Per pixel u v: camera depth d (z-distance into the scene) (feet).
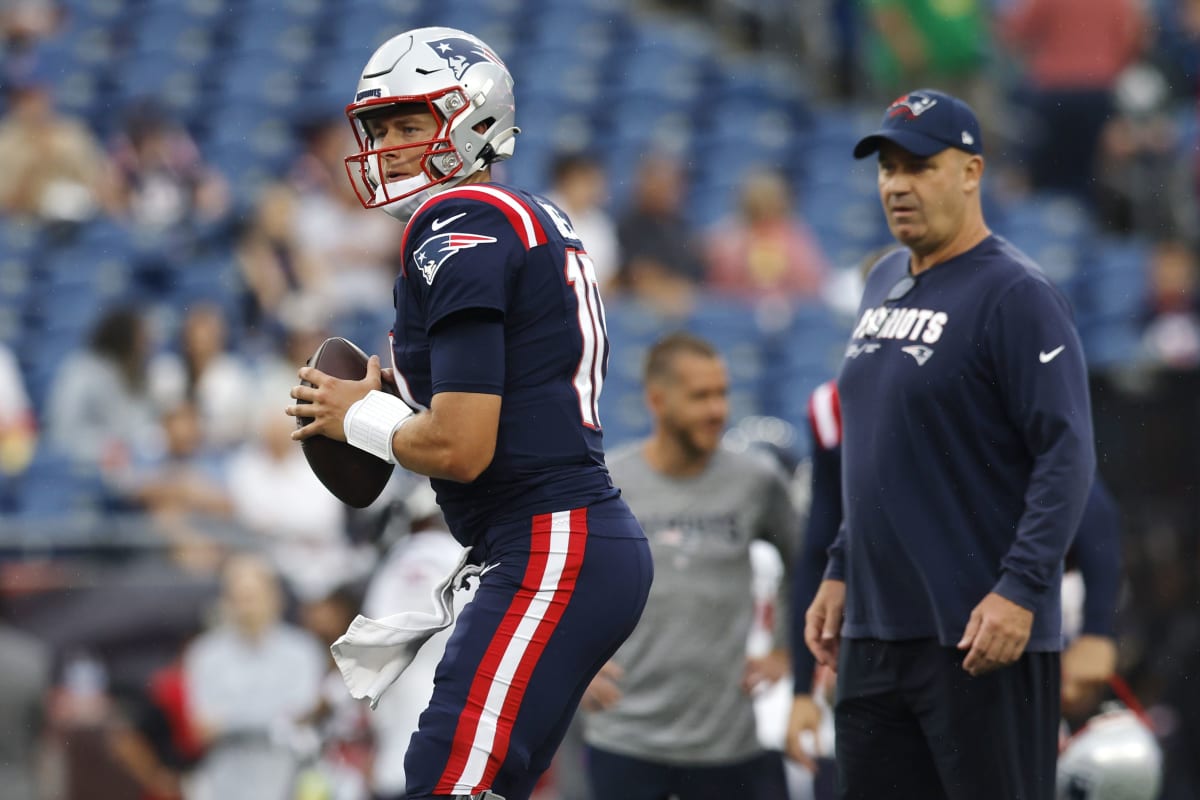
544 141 156.35
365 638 41.60
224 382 115.34
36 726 82.12
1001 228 150.00
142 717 85.05
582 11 175.01
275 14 177.88
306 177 147.13
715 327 129.18
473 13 174.40
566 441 41.09
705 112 164.86
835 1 173.58
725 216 150.51
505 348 40.78
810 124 165.58
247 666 84.48
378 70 43.01
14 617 86.17
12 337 133.69
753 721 64.69
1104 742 55.83
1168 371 87.97
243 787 83.25
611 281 132.98
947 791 47.91
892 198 48.91
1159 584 78.89
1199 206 159.53
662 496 64.75
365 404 41.57
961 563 47.21
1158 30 173.17
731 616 64.28
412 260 40.78
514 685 39.88
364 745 80.64
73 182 144.25
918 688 47.98
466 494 41.55
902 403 47.96
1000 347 46.91
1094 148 158.61
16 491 106.42
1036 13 161.68
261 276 129.90
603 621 40.68
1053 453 45.78
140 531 88.38
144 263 137.90
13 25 171.42
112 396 112.27
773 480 65.26
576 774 80.23
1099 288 143.95
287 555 88.79
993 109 161.27
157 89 169.68
